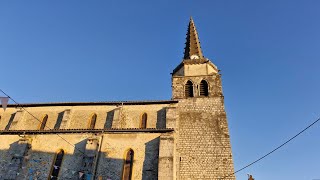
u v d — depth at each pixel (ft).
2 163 77.25
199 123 91.20
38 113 96.63
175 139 80.28
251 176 88.79
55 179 72.64
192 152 84.23
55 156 77.05
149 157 73.72
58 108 97.30
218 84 102.32
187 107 96.78
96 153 74.13
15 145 80.59
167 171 68.90
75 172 72.90
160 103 93.91
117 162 73.67
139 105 94.53
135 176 71.10
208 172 79.51
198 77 106.22
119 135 78.95
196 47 127.75
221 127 89.10
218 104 95.86
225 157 81.71
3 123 96.02
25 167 74.84
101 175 71.46
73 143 78.69
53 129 84.53
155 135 77.61
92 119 93.20
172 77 108.37
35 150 78.54
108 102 95.04
